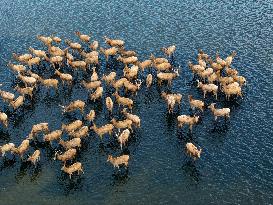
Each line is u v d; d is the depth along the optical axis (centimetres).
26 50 6312
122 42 6144
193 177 4031
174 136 4547
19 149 4281
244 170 4078
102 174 4116
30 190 3997
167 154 4316
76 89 5406
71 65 5672
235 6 7231
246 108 4872
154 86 5378
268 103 4919
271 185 3906
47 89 5444
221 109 4662
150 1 7656
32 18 7244
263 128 4569
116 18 7112
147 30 6681
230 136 4497
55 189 3988
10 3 7862
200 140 4472
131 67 5547
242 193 3847
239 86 5034
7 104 5212
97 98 5184
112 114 4916
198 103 4797
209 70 5316
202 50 6056
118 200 3847
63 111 5003
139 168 4169
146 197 3859
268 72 5450
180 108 4962
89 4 7675
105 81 5472
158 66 5447
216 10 7138
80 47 6047
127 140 4509
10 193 3978
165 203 3794
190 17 6975
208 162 4194
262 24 6581
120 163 4112
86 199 3872
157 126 4706
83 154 4362
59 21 7106
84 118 4881
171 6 7400
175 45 6234
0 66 5944
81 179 4078
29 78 5369
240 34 6362
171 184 3975
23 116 4978
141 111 4950
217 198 3809
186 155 4284
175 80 5459
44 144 4534
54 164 4259
